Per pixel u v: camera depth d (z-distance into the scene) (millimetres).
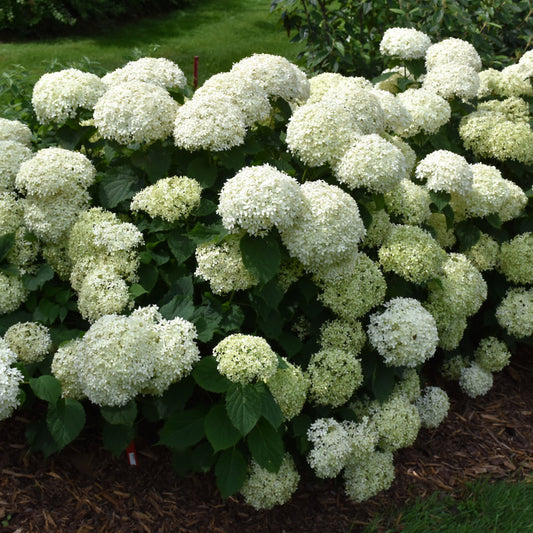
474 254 3881
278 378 2883
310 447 3021
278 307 3193
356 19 6488
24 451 3191
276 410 2734
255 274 2818
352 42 6199
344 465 3072
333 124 3195
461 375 3928
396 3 6250
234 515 3043
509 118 4617
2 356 2711
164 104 3225
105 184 3342
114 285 2936
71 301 3271
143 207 3080
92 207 3389
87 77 3502
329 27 6039
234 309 3053
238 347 2723
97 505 3006
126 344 2627
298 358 3217
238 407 2674
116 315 2793
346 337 3166
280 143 3672
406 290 3377
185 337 2764
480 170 3756
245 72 3676
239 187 2785
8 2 11461
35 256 3301
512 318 3893
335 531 3021
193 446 3061
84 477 3123
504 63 6340
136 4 13703
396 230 3324
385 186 3164
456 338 3723
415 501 3203
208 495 3123
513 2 6715
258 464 2844
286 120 3768
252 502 2924
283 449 2861
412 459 3479
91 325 2973
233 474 2822
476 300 3631
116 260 3037
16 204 3309
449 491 3275
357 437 3053
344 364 3076
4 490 3002
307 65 6184
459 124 4422
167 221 3098
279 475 2932
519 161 4160
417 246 3234
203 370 2762
